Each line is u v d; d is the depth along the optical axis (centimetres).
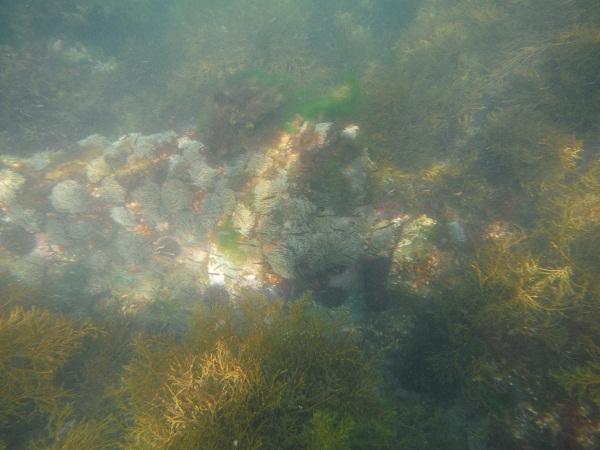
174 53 975
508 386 353
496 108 538
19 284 530
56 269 577
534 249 408
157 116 845
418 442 337
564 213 411
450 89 551
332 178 435
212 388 293
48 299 525
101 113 909
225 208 470
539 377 345
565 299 359
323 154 445
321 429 253
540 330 352
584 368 314
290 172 452
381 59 790
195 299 526
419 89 565
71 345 410
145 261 555
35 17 960
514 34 589
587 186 431
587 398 318
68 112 883
